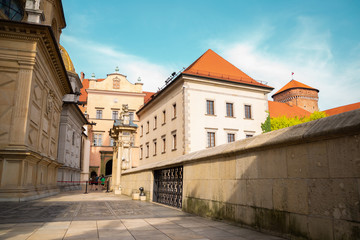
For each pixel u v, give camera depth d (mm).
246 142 6246
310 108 76438
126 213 9031
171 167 11422
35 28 14875
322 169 4129
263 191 5512
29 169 15180
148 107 45625
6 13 17188
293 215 4660
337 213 3822
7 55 14672
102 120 52656
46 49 16766
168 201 11742
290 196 4758
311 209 4281
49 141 20328
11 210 9812
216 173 7500
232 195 6652
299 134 4520
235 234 5422
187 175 9531
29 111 14633
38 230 5898
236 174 6535
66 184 30859
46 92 18656
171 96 36438
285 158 4949
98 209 10273
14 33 14766
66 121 30641
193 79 33094
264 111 36906
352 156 3662
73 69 35625
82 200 14914
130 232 5691
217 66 37188
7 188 13383
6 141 13898
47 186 19797
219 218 7176
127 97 54719
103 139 52125
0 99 14242
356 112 3754
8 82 14523
